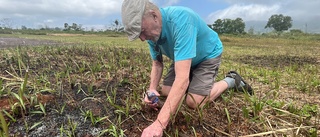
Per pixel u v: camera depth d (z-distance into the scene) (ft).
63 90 9.20
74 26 101.65
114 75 11.52
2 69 11.75
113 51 20.25
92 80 10.55
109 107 8.09
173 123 6.84
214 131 7.07
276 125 7.42
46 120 7.16
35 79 9.91
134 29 6.18
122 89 9.75
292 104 8.66
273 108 8.29
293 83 11.88
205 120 7.59
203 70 8.25
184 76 6.43
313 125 7.32
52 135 6.56
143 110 8.00
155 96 7.60
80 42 35.58
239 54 26.27
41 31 83.05
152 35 6.64
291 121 7.72
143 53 20.22
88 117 7.42
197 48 7.93
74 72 11.81
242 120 7.70
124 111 7.66
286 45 45.29
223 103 8.81
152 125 6.21
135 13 6.14
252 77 13.11
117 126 7.06
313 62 20.71
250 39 63.26
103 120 7.32
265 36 77.20
